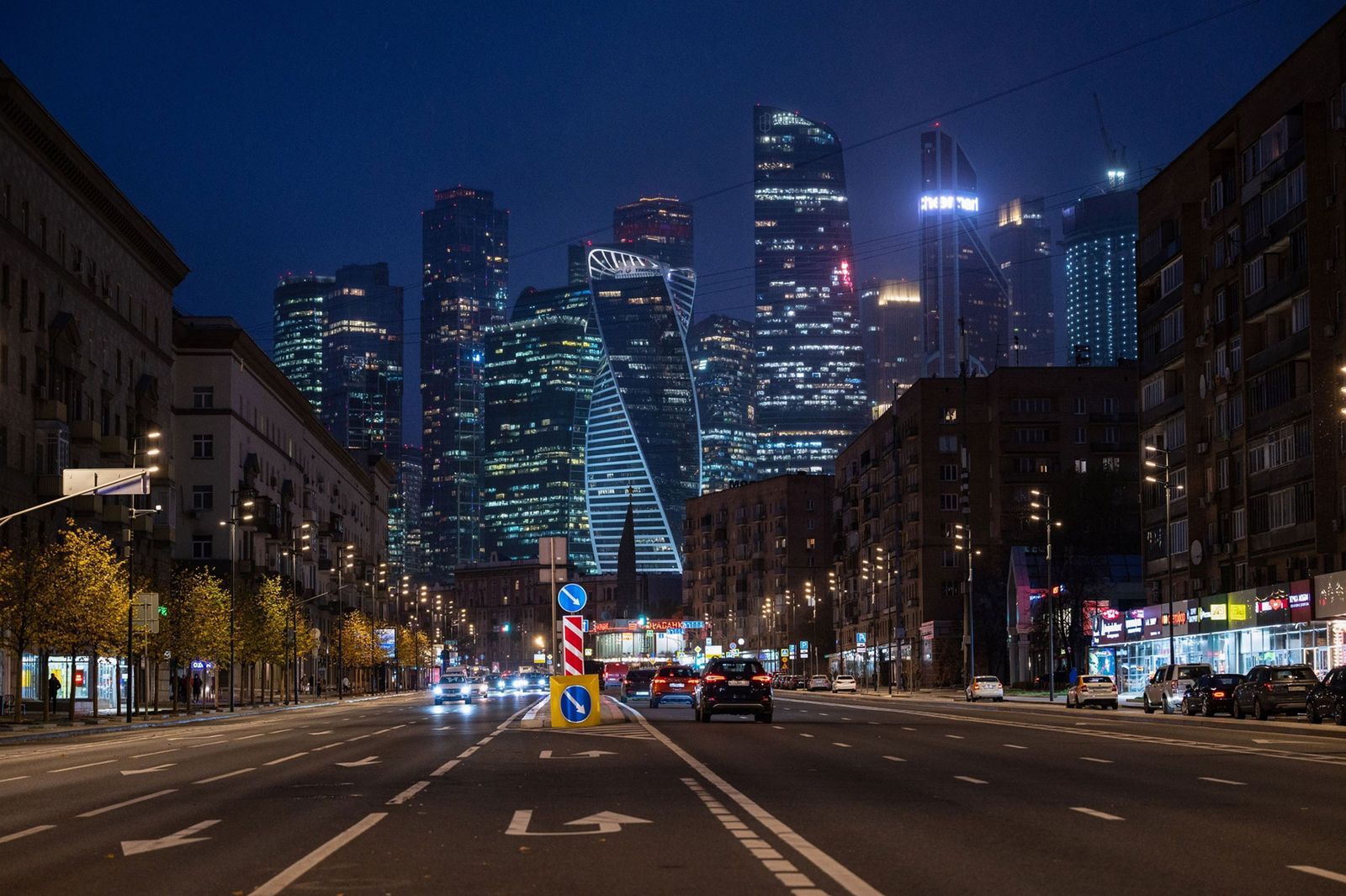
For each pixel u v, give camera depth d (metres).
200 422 113.06
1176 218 91.50
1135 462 145.38
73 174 83.56
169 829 17.91
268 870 13.98
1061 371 146.88
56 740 51.72
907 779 24.48
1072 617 117.25
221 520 112.25
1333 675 49.38
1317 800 20.73
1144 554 97.44
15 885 13.31
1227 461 82.19
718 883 12.95
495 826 17.44
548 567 47.53
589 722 46.06
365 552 194.75
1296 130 72.81
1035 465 146.12
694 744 35.56
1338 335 69.31
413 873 13.58
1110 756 30.92
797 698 106.00
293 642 109.62
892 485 163.50
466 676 97.00
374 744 37.56
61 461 78.44
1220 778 24.69
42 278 78.69
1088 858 14.58
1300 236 72.50
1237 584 81.31
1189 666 63.16
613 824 17.55
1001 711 66.75
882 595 169.38
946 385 153.88
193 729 60.50
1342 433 68.75
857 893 12.33
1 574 63.69
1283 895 12.26
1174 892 12.42
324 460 159.62
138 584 81.56
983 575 143.88
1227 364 82.31
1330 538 69.44
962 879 13.15
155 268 101.31
